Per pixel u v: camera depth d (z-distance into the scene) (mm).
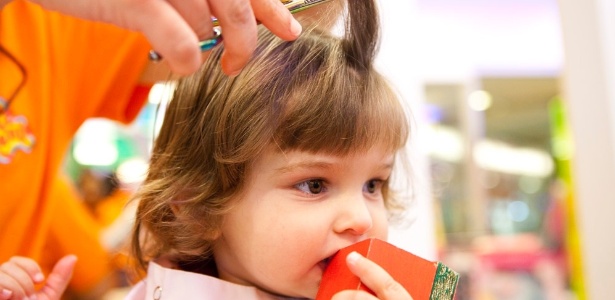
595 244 1015
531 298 2002
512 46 2465
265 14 554
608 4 999
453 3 2387
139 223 910
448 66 2396
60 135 1082
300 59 775
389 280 636
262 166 748
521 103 3084
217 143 765
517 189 3010
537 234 2541
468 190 2387
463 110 2420
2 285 785
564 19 1039
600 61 997
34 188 1034
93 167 1919
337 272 690
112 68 1121
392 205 1016
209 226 795
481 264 2023
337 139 729
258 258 750
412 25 1289
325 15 818
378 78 813
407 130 832
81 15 520
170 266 893
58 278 867
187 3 504
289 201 735
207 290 797
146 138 2061
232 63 547
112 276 1473
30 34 1059
